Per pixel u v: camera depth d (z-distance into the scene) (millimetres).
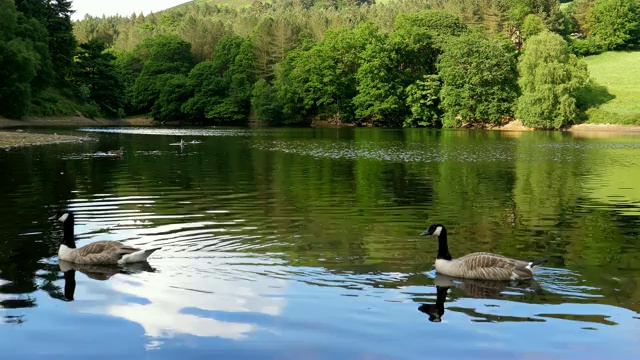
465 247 13945
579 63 91062
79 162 35375
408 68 111688
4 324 8609
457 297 9914
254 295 9898
